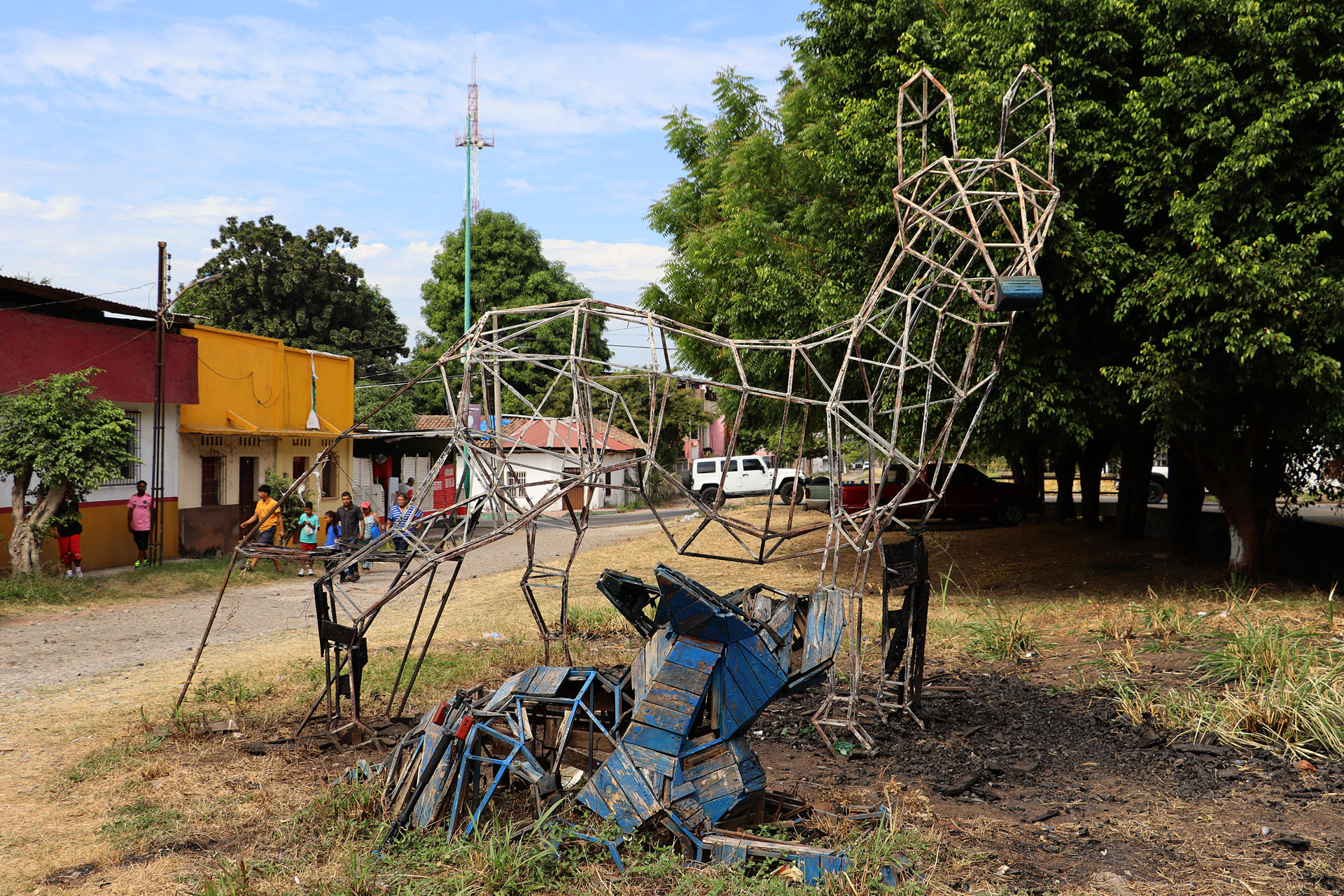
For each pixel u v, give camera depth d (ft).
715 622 15.52
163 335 56.03
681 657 15.51
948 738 22.11
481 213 130.62
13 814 17.25
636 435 21.88
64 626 38.11
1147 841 15.78
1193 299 32.01
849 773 19.75
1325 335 30.19
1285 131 30.07
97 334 53.11
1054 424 40.11
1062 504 74.28
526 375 123.03
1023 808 17.46
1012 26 33.94
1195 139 32.04
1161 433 34.86
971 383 36.99
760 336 46.29
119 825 16.48
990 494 77.10
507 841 14.32
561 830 14.98
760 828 15.60
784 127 60.23
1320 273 30.48
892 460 22.50
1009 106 21.25
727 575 52.11
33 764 20.25
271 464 69.26
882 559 23.09
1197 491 48.06
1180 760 19.93
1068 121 33.01
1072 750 20.95
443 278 129.90
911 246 22.90
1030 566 50.14
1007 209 32.55
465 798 16.30
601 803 15.24
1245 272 29.96
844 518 22.13
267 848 15.47
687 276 62.69
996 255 33.37
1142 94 33.12
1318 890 13.74
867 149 37.55
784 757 20.99
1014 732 22.41
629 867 14.35
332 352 108.68
